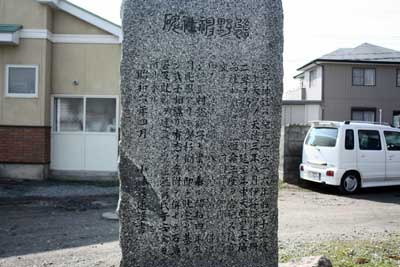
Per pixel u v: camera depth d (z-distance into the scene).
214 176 3.78
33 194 9.44
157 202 3.71
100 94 11.69
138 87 3.71
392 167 10.86
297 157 11.80
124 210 3.68
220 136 3.79
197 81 3.77
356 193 10.65
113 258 5.02
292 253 5.07
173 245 3.72
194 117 3.76
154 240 3.70
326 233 6.42
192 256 3.74
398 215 8.03
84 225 6.81
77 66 11.73
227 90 3.80
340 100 23.28
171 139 3.73
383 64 23.20
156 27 3.74
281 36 3.88
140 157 3.70
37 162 11.20
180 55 3.76
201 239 3.75
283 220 7.46
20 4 11.25
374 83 23.52
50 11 11.50
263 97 3.85
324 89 23.23
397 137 11.07
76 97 11.72
